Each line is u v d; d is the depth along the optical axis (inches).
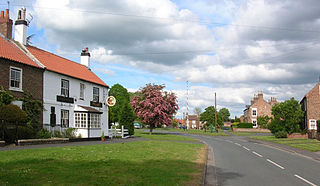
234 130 2746.1
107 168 443.8
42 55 1049.5
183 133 2277.3
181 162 562.3
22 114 727.7
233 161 649.6
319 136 1362.0
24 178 347.3
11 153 539.5
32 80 875.4
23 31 1000.9
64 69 1079.6
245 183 404.5
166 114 1872.5
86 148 701.3
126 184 343.0
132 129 1503.4
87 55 1416.1
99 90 1274.6
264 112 2871.6
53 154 555.5
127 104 1526.8
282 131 1541.6
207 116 3292.3
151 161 549.6
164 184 351.3
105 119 1311.5
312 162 656.4
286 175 473.1
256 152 861.8
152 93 1913.1
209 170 515.2
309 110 1596.9
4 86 775.1
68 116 1045.8
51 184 327.0
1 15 976.3
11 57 815.1
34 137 818.2
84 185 330.0
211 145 1130.0
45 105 922.7
